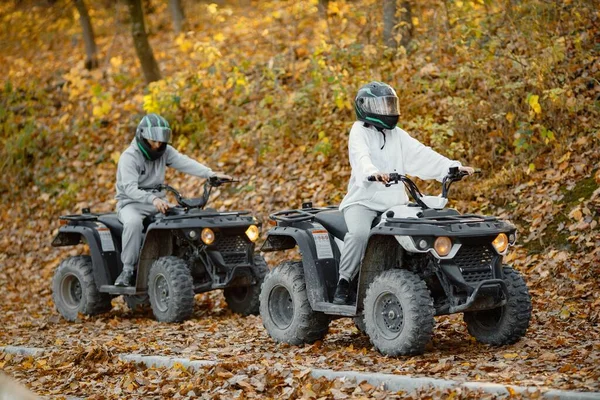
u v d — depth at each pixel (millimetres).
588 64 12414
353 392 5910
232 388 6340
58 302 11320
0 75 23594
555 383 5527
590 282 8969
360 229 7438
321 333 7973
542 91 11930
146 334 9156
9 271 15258
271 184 13930
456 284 6805
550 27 13398
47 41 24984
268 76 15453
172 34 23328
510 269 7176
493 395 5379
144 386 6699
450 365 6371
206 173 10555
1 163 18625
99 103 18547
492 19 14203
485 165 12117
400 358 6930
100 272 10781
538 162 11578
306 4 15586
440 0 15008
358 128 7625
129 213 10414
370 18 15531
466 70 12695
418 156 7660
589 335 7254
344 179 13195
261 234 13047
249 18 20078
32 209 17234
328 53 15930
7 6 21578
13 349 8719
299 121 14953
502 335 7102
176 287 9727
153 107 15875
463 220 6883
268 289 8195
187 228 9789
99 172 17094
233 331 9094
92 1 25891
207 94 16625
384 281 7039
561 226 10242
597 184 10555
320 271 7734
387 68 14484
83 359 7812
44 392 6871
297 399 5910
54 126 18719
